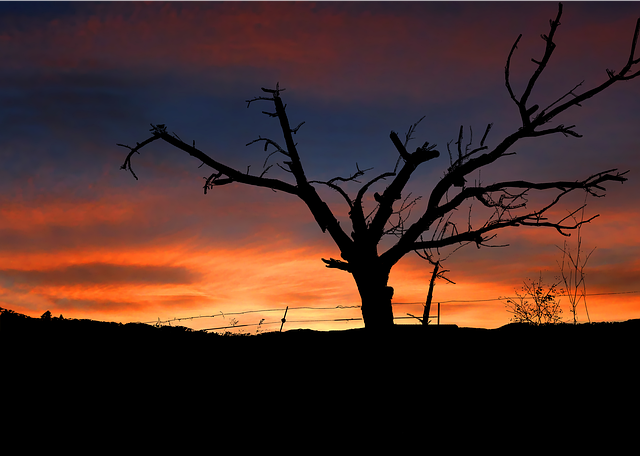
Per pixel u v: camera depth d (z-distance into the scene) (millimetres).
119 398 10422
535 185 8859
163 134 9547
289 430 9000
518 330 13648
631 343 11758
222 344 14125
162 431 9117
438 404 9133
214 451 8398
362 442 8391
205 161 9695
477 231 9195
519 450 7996
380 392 9031
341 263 9836
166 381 11336
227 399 10398
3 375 11055
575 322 14336
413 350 10328
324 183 10086
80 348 12977
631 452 7762
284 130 10008
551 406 9281
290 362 11953
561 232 8945
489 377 10281
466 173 9195
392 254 9586
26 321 15141
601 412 9016
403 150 9375
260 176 10008
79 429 9055
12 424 9023
